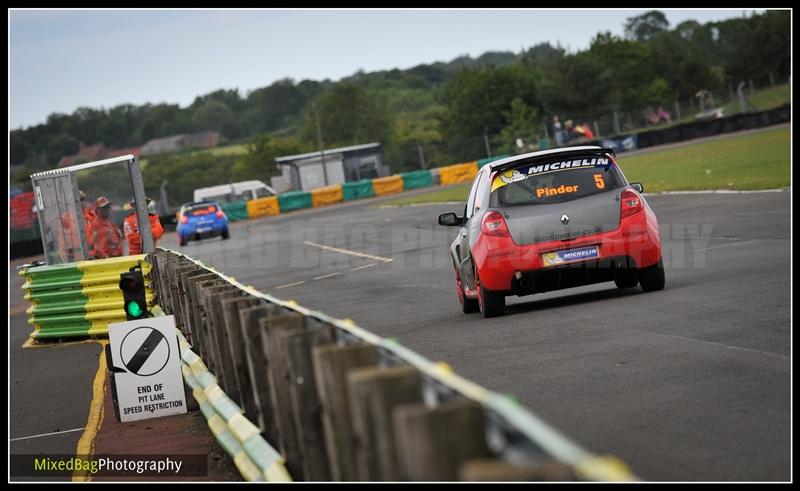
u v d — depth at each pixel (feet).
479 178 106.11
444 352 84.02
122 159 154.20
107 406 91.50
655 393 60.54
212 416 69.82
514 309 106.42
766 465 44.91
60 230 154.51
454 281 145.38
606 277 98.73
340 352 33.83
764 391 57.98
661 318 86.69
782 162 277.23
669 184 266.57
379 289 147.13
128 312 83.20
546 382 67.26
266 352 47.52
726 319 82.58
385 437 28.25
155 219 171.63
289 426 46.09
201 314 81.10
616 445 50.90
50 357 134.92
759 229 150.61
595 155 99.45
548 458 21.97
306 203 588.09
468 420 24.32
